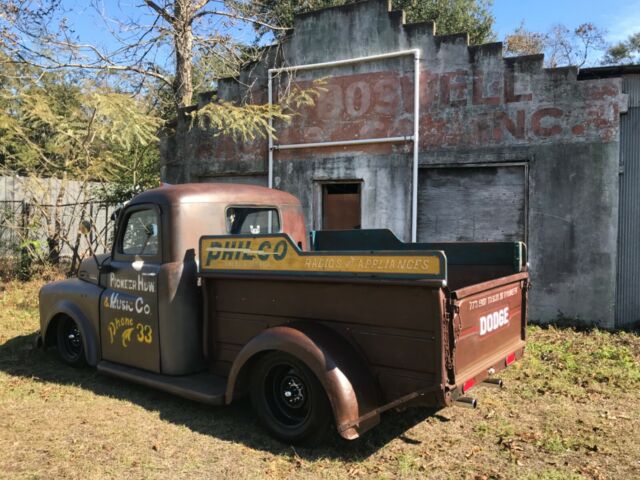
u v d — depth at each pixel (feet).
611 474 12.25
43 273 39.83
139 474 12.17
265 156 35.42
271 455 13.15
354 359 12.69
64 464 12.63
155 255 16.80
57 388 17.95
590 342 23.50
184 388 15.23
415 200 30.25
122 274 17.76
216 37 42.80
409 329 12.03
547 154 27.20
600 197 26.25
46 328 20.75
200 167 38.06
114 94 33.60
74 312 19.20
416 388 12.00
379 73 31.27
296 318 13.99
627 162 26.35
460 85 28.96
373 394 12.57
